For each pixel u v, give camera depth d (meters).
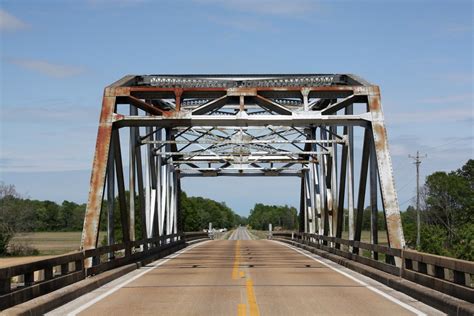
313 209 38.97
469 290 10.84
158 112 20.08
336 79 22.56
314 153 33.06
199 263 25.14
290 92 20.34
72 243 76.19
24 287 11.58
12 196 63.09
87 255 16.30
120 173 20.78
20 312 10.21
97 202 18.58
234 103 22.11
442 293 12.30
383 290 15.19
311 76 23.09
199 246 45.56
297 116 20.00
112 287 16.02
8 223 59.25
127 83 21.58
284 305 12.60
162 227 36.28
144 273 20.20
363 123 20.08
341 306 12.45
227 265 23.86
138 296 14.15
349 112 23.83
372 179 20.55
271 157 42.47
